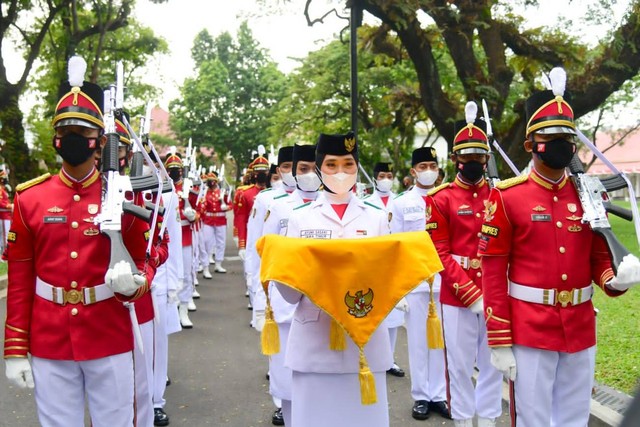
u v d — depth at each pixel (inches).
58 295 149.3
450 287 204.8
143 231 157.2
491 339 159.6
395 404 247.8
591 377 160.4
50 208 150.9
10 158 885.2
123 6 956.6
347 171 160.1
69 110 145.9
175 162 354.9
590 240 159.2
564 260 156.8
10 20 842.2
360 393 153.1
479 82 617.9
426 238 150.1
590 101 628.1
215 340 354.0
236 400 254.8
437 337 154.3
